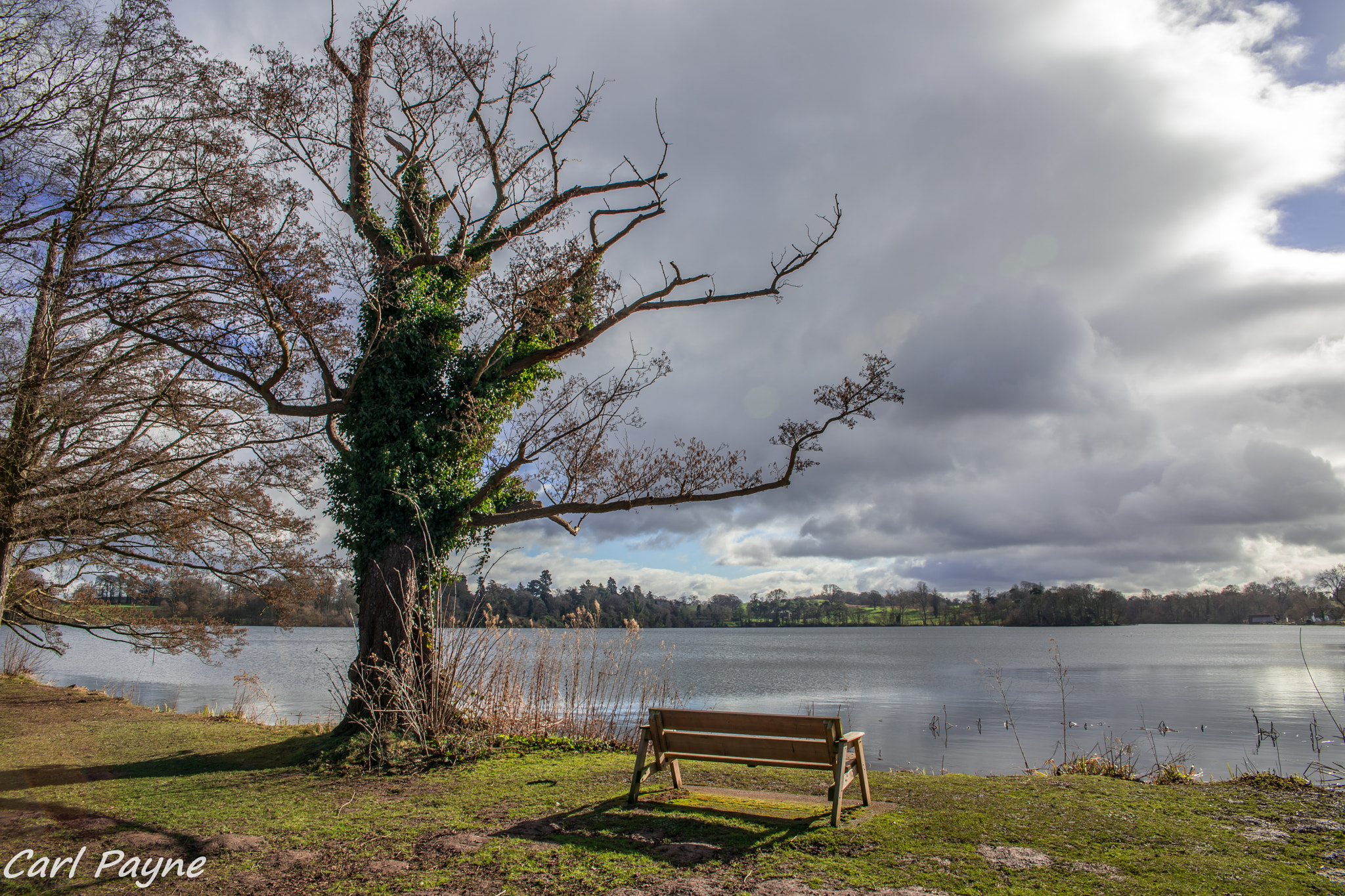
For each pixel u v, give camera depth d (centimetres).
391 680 1034
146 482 1627
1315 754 1661
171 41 1246
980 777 788
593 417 1295
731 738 657
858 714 2434
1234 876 455
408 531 1165
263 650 5625
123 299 1233
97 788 796
